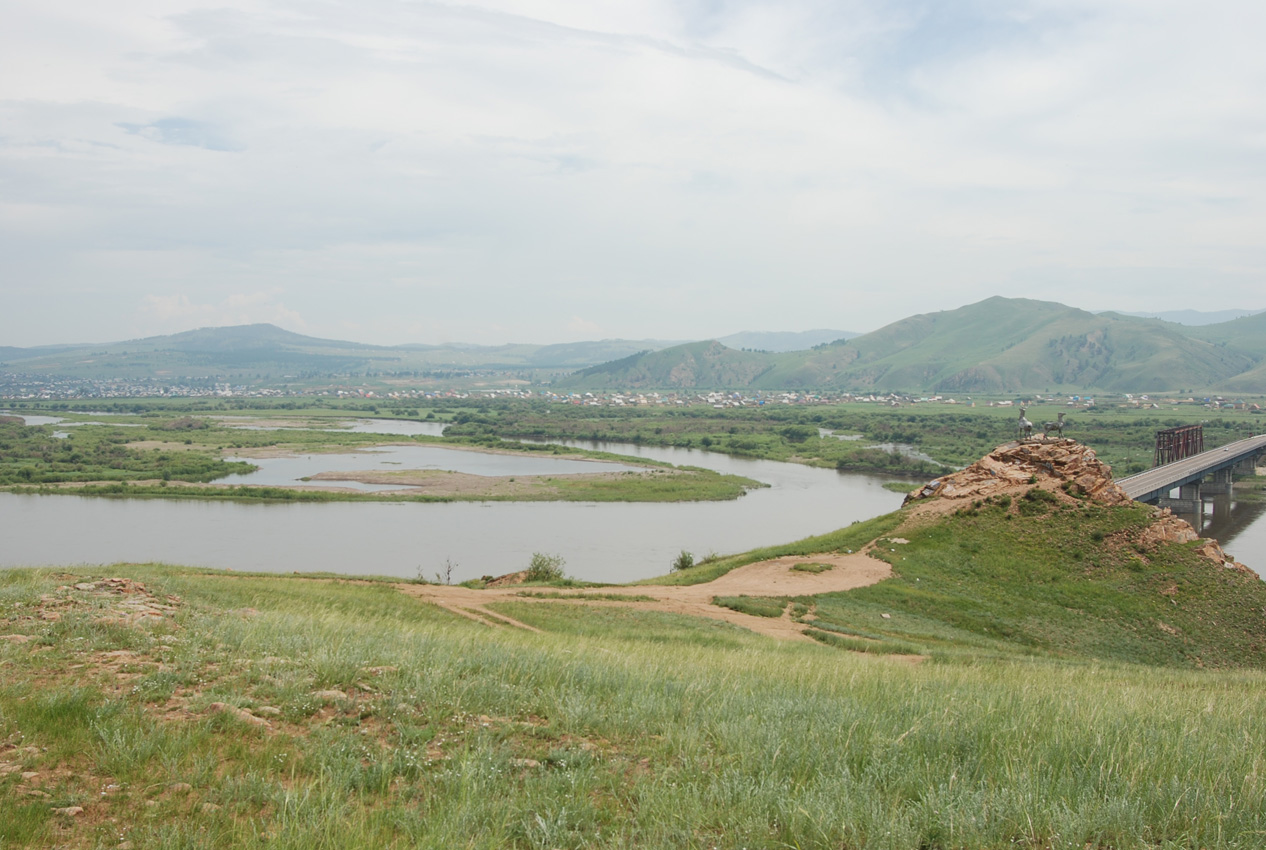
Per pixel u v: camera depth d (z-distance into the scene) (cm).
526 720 1253
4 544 8819
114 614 1741
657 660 2064
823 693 1667
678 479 14700
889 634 3931
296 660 1452
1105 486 5931
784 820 902
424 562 8162
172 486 13162
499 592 4175
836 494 13750
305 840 797
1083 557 5238
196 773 930
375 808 896
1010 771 1066
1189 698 1953
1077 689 2045
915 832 873
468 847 803
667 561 8381
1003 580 5016
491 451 19700
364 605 3183
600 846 837
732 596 4388
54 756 946
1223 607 4766
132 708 1114
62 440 19262
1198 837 912
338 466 16400
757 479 15738
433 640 1950
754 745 1155
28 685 1162
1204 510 12850
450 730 1163
